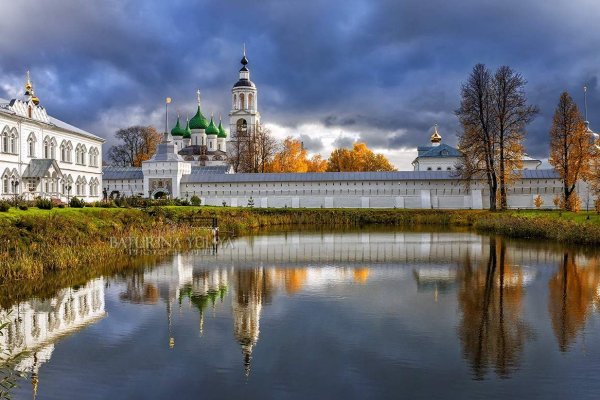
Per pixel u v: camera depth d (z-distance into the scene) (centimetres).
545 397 1420
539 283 2945
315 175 10038
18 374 1598
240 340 1911
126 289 2819
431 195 9806
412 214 8506
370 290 2778
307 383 1522
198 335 1975
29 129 7081
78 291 2764
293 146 14388
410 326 2075
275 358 1725
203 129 16362
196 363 1686
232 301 2525
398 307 2388
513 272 3316
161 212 5853
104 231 4378
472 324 2095
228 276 3228
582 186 8938
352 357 1725
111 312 2323
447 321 2142
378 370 1614
